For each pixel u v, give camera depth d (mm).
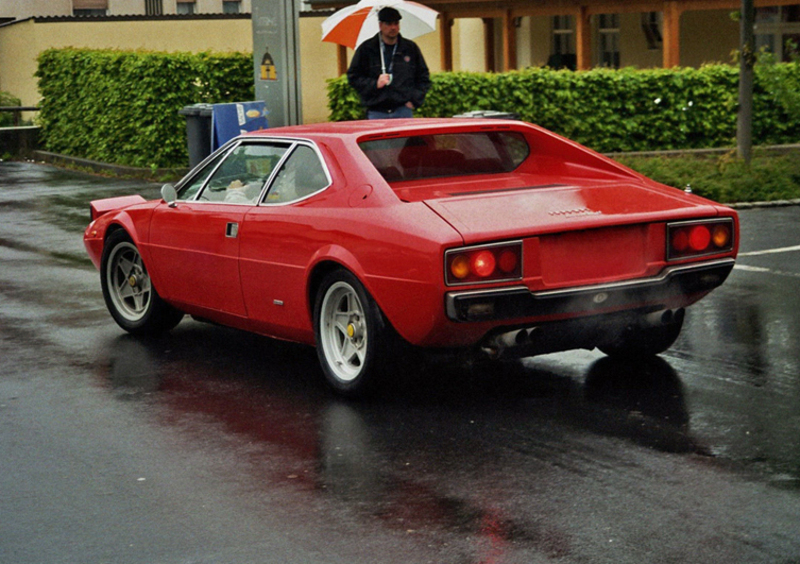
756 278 9992
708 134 19719
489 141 7469
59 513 5039
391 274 6188
